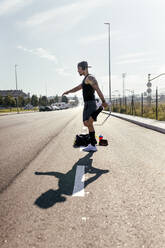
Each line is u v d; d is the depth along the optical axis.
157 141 5.68
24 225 1.61
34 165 3.35
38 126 10.34
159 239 1.43
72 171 3.02
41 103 95.94
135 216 1.74
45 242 1.40
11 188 2.37
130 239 1.43
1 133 7.66
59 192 2.25
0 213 1.80
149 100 23.16
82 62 4.46
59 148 4.78
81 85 4.70
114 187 2.39
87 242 1.40
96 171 3.02
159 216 1.74
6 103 76.56
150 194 2.19
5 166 3.30
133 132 7.63
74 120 14.87
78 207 1.90
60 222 1.65
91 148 4.46
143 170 3.06
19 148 4.80
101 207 1.90
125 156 3.96
